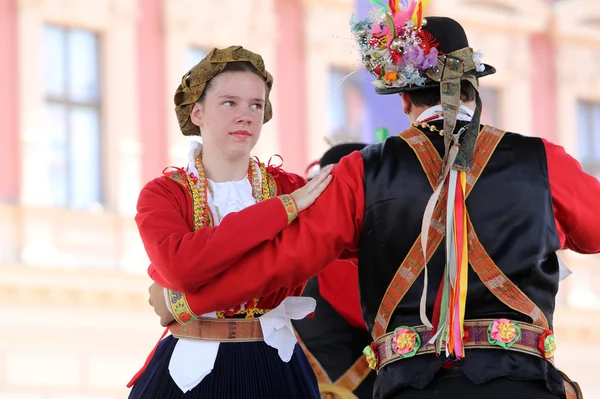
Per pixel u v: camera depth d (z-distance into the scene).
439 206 5.20
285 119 29.66
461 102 5.46
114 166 27.61
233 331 5.45
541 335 5.07
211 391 5.38
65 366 26.45
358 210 5.31
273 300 5.54
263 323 5.47
